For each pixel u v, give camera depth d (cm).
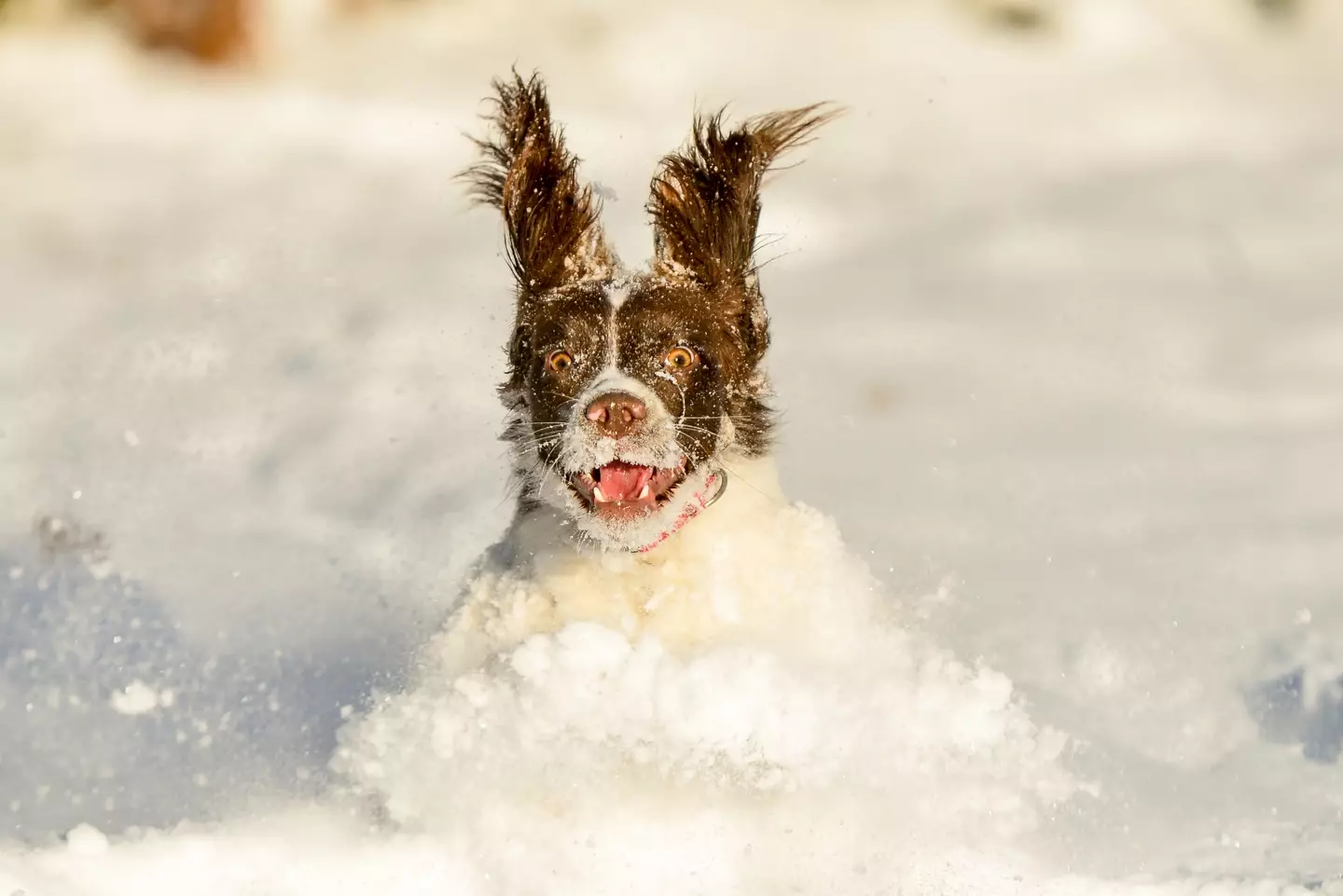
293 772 841
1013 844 783
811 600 833
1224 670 968
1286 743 905
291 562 1130
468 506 1248
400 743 789
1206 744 895
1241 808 826
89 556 1108
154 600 1051
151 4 3500
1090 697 934
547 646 786
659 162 962
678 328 872
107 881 722
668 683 777
